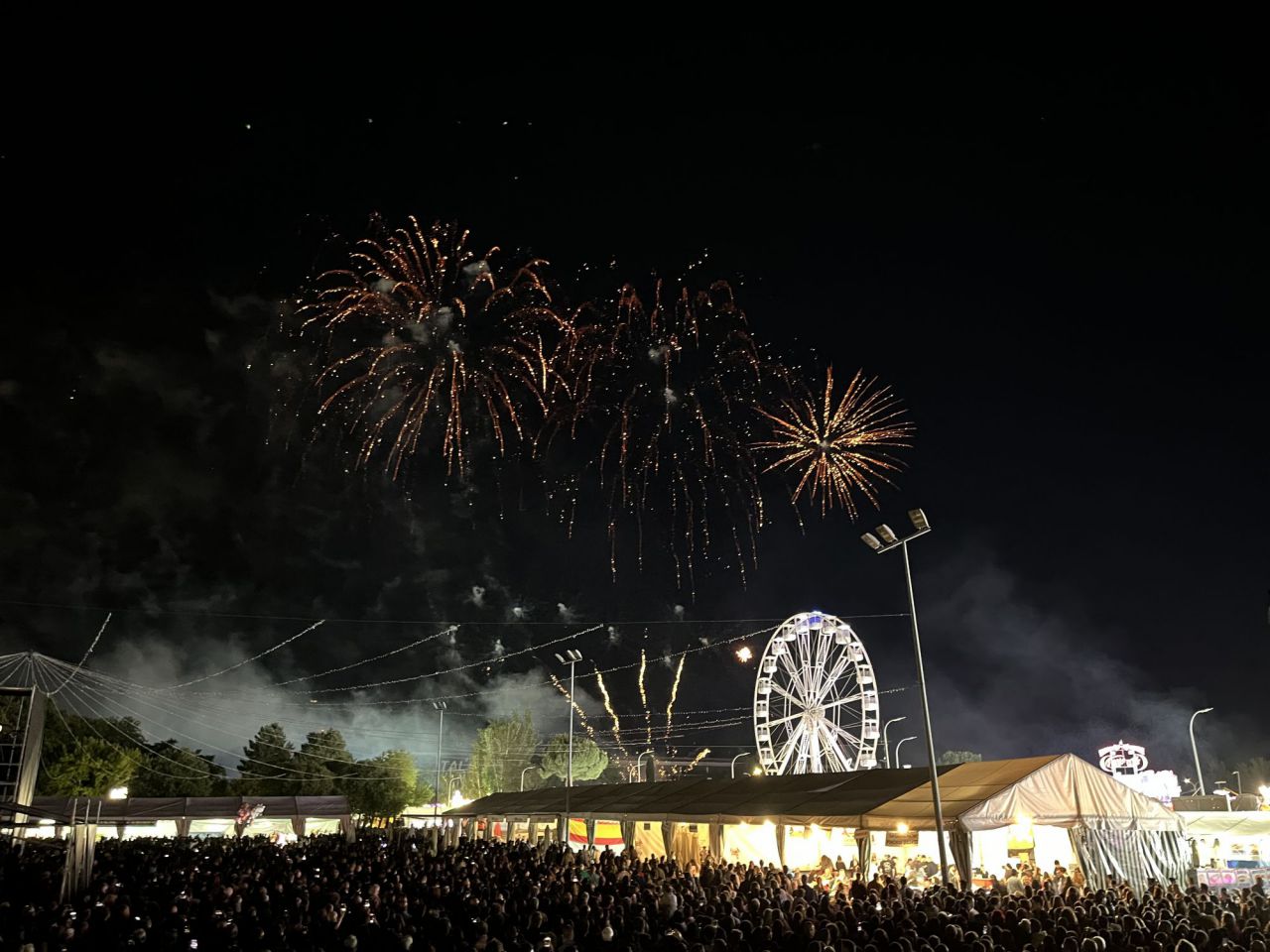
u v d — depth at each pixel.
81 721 78.75
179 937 16.95
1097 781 27.70
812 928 15.28
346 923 17.95
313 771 92.50
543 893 21.36
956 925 15.71
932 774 23.95
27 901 23.78
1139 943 14.70
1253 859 33.91
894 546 26.12
